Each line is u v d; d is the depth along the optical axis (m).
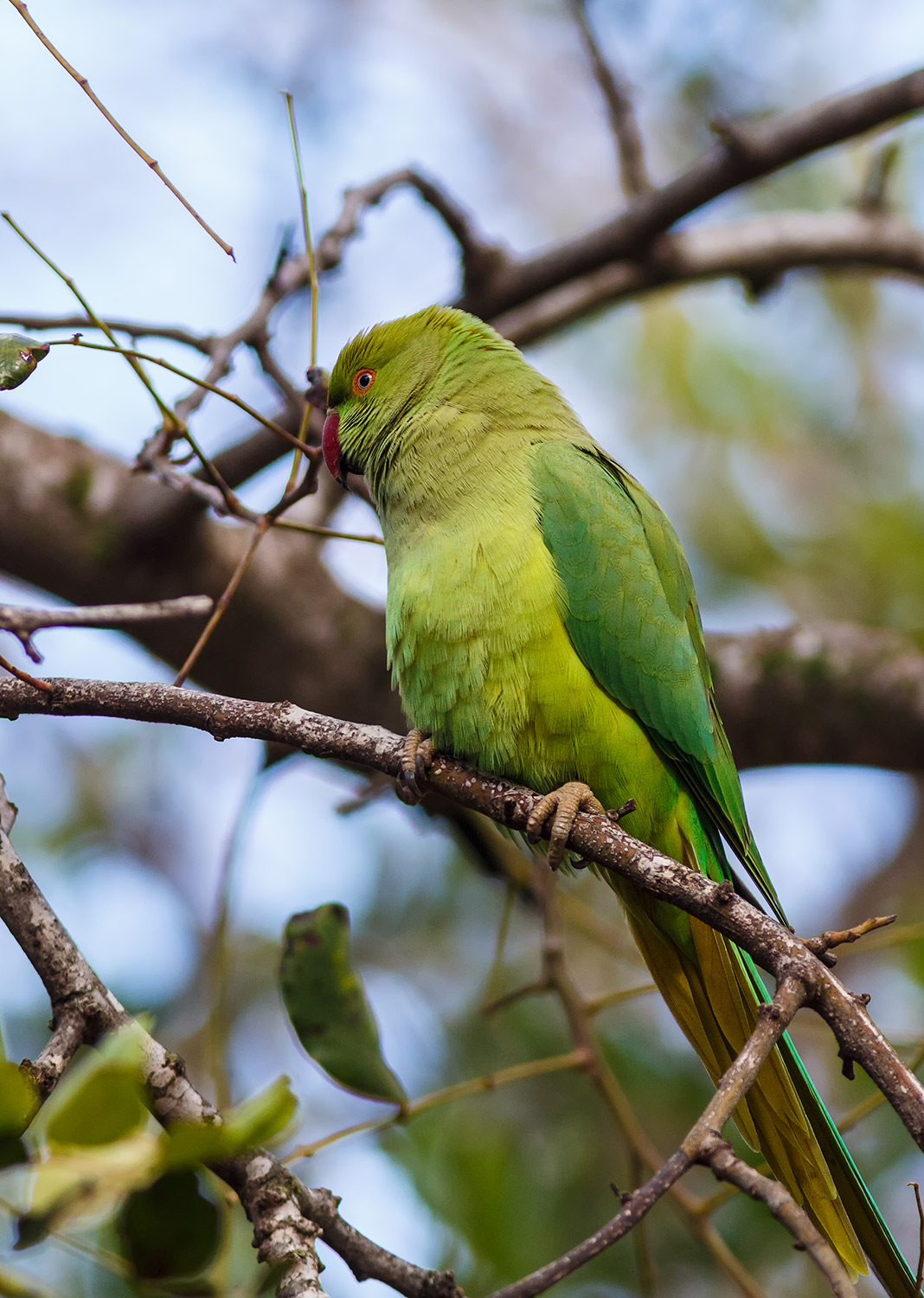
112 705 5.39
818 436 13.94
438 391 7.70
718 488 13.76
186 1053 10.69
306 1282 4.34
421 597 6.98
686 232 10.39
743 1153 9.33
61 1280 7.30
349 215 8.38
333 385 8.37
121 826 12.62
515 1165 9.05
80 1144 3.61
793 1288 8.95
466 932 11.45
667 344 13.92
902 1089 4.23
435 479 7.36
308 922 6.33
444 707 6.93
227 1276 5.32
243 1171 4.71
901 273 10.76
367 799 8.98
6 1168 3.62
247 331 7.58
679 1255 8.98
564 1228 8.99
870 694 9.72
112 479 9.41
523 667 6.85
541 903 8.23
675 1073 9.89
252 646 9.86
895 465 13.82
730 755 7.61
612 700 7.02
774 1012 4.27
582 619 6.93
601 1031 10.17
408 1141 9.12
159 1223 4.04
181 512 9.12
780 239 10.46
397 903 11.58
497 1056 9.96
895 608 13.27
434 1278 4.87
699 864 7.27
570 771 7.00
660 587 7.30
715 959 6.84
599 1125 9.55
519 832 7.00
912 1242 9.27
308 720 5.48
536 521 7.04
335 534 6.50
